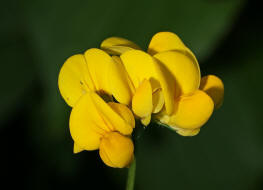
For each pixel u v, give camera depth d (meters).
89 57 0.16
